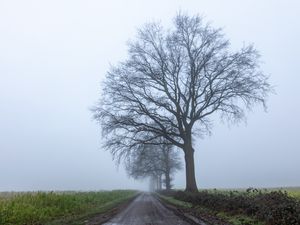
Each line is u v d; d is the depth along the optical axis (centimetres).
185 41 4359
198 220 2127
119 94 4356
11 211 1925
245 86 4206
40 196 2603
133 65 4375
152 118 4394
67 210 2633
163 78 4359
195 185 4456
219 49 4322
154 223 2056
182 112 4438
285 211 1588
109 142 4400
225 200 2519
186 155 4475
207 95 4300
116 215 2648
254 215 1986
